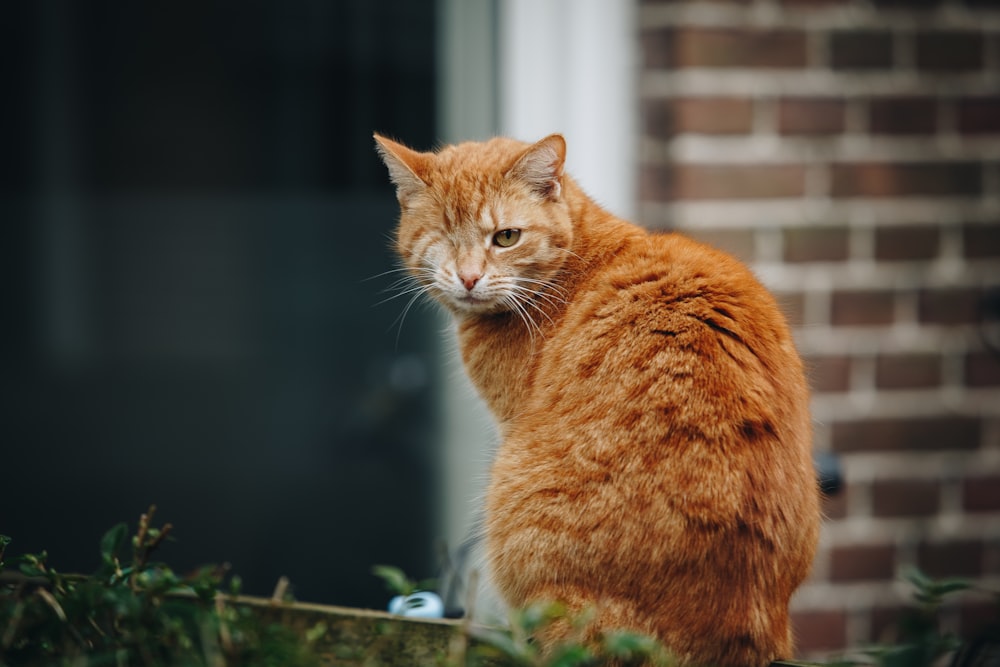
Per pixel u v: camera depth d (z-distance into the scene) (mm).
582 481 1828
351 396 3861
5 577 1730
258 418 3979
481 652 1560
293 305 3953
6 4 4254
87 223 4273
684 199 3238
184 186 4109
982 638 1789
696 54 3225
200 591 1601
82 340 4246
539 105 3434
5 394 4211
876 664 1666
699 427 1783
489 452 2471
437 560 3547
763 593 1784
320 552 3799
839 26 3268
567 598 1756
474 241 2357
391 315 3773
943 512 3367
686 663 1728
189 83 4117
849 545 3348
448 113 3613
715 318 1938
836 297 3312
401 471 3756
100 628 1626
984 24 3320
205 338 4082
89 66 4254
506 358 2350
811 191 3283
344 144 3812
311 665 1524
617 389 1886
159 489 4031
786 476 1832
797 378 1979
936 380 3354
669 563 1727
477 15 3533
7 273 4340
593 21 3338
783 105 3260
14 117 4344
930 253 3336
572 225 2387
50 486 4062
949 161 3330
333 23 3770
